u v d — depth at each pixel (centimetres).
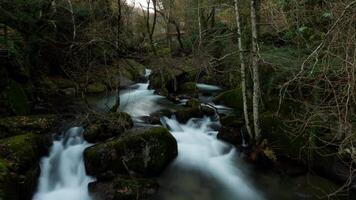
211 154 966
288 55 926
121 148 819
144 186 758
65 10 1553
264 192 799
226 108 1301
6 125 905
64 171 836
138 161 820
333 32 468
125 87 1750
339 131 515
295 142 879
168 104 1441
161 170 852
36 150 809
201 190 802
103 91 1596
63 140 931
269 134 941
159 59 1712
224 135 1026
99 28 1366
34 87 1327
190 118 1188
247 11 1225
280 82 1005
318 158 833
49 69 1588
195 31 2064
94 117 1042
